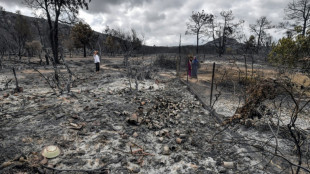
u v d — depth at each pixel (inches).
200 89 277.9
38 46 770.8
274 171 90.3
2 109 155.4
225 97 231.6
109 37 1481.3
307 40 267.3
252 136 130.3
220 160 99.8
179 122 152.8
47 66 542.9
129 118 140.2
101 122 137.8
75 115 144.3
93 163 90.6
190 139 122.8
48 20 645.3
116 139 115.7
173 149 109.1
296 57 274.8
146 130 132.6
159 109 179.5
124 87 282.0
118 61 944.3
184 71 562.3
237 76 336.8
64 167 85.8
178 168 91.8
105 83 312.8
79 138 112.8
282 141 122.0
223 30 1413.6
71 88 260.8
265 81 143.4
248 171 90.1
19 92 225.9
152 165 93.4
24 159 86.7
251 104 145.1
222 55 1421.0
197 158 101.0
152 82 351.3
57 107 164.4
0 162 83.9
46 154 90.8
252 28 1240.2
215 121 156.4
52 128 122.8
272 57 342.3
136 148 107.9
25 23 901.8
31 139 107.0
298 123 147.5
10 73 402.9
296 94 197.2
